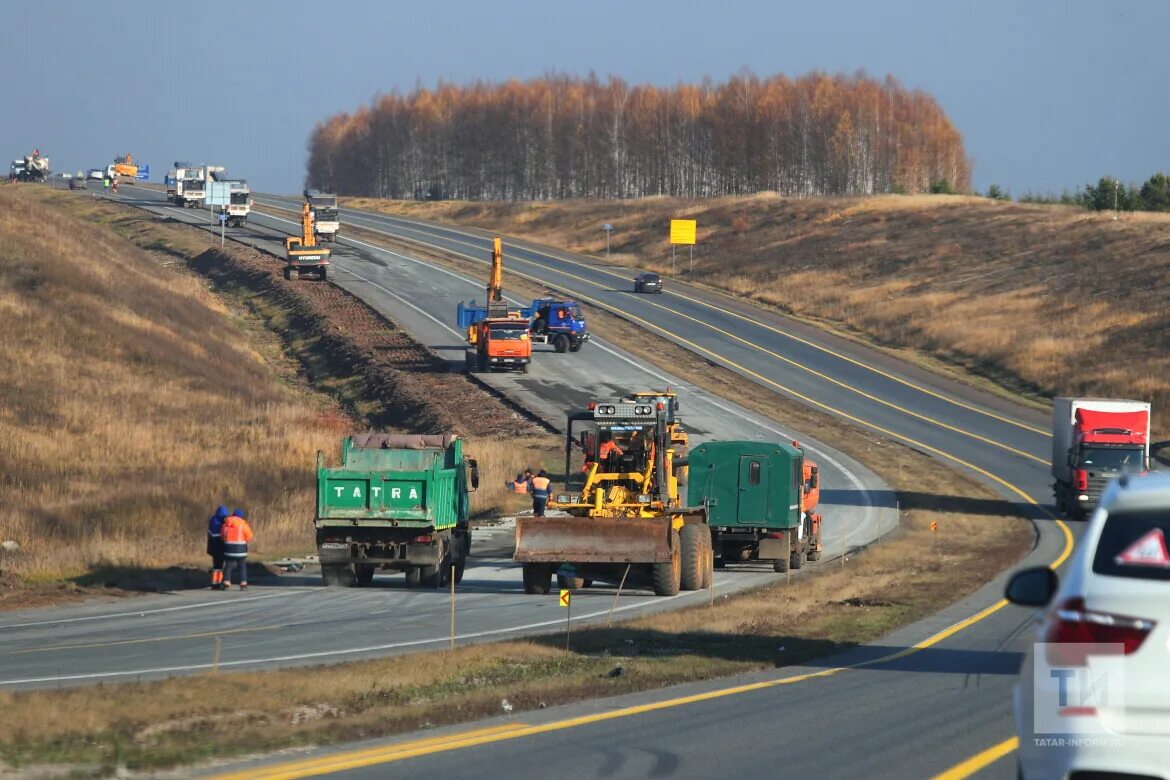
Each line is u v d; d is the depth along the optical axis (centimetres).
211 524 12188
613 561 11362
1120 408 19700
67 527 15000
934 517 19600
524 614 10200
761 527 14100
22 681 6762
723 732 5044
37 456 19375
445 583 12662
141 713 5234
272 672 6556
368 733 5003
